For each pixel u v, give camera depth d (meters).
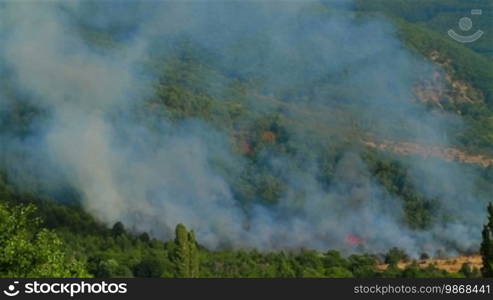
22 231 59.00
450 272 134.00
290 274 129.50
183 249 112.12
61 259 60.31
